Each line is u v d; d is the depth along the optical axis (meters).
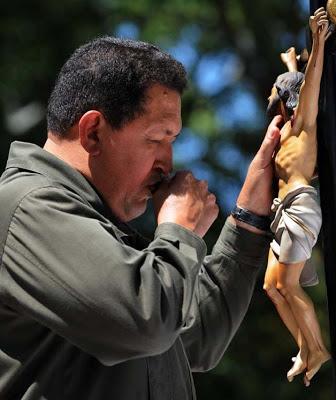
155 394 5.53
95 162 5.62
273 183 5.91
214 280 6.10
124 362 5.41
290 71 5.70
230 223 6.09
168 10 21.83
